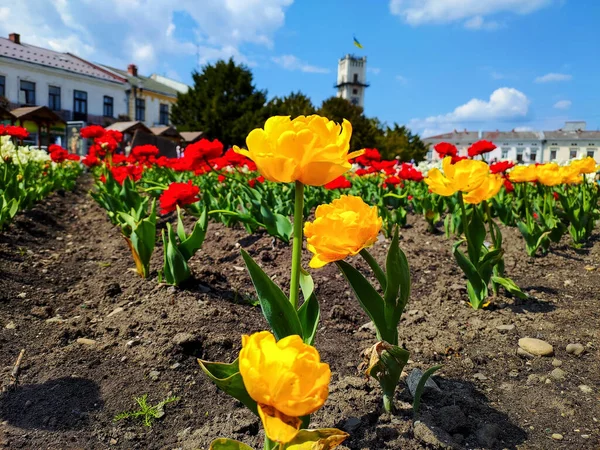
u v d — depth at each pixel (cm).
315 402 90
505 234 525
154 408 201
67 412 197
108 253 478
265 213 428
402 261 174
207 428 188
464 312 316
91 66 4556
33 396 207
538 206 509
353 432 181
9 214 499
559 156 7344
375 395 206
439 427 182
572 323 293
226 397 212
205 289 341
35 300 326
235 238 493
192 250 344
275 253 438
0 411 197
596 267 412
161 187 559
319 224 139
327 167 126
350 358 252
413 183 884
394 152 4881
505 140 7562
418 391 188
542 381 225
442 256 452
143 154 838
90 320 294
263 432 185
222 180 658
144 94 4762
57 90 3966
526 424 190
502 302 331
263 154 122
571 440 178
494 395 214
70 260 446
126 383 219
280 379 88
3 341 256
